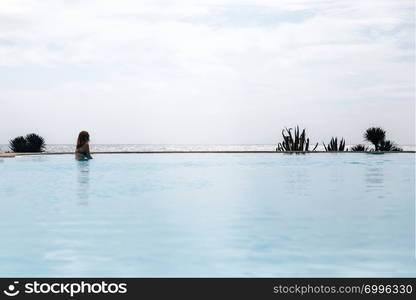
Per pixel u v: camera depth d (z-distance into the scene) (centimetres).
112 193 836
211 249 438
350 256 413
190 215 607
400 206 678
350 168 1435
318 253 423
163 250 433
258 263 394
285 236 486
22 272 377
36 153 2134
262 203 707
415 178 1108
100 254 421
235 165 1571
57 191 862
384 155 2125
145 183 1002
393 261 400
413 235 490
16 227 532
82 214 616
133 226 538
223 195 805
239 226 536
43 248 441
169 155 2220
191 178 1116
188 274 370
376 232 504
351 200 737
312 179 1085
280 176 1164
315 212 628
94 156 2109
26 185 962
